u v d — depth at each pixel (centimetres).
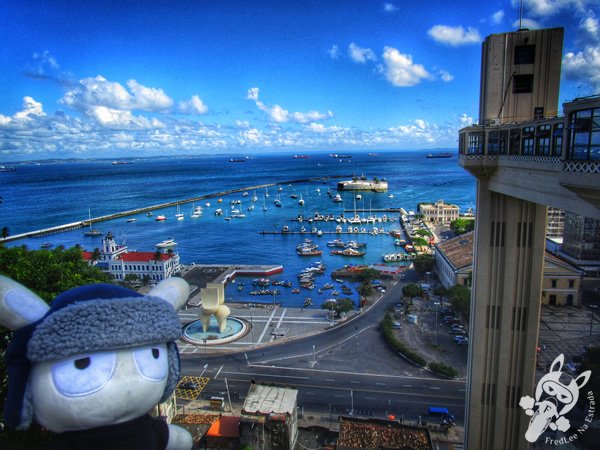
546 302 11694
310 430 6819
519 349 4738
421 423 7062
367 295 12975
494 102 4406
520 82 4388
